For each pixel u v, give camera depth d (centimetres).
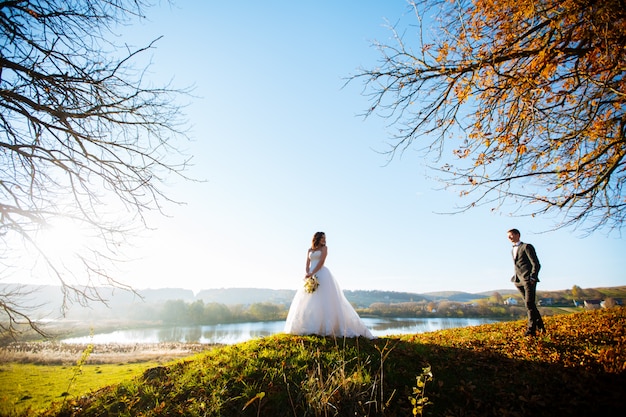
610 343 649
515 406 443
